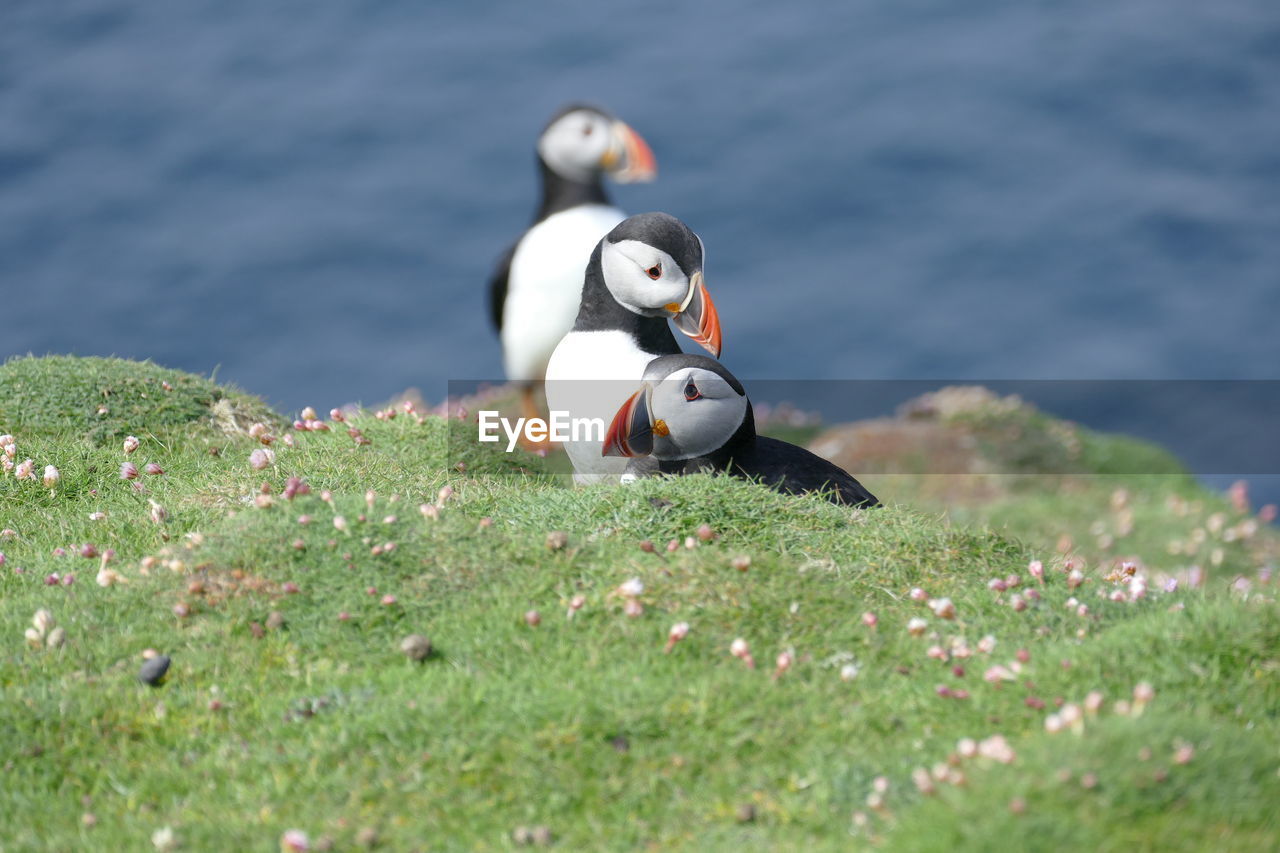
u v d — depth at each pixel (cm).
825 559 912
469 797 675
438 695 738
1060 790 629
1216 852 610
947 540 950
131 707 747
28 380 1170
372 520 877
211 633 805
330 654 794
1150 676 757
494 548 873
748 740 710
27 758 710
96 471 1056
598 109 2198
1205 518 1845
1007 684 759
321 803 674
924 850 607
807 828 654
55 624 804
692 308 1089
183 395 1195
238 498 998
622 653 783
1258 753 671
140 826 666
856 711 738
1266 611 793
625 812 671
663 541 920
